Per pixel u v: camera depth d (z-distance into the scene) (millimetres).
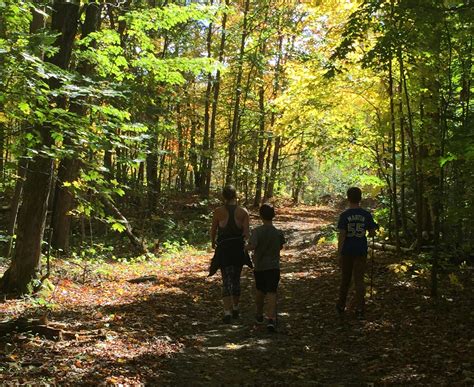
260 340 6457
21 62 6031
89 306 7602
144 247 14141
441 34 7727
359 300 7340
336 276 10227
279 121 13000
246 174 25953
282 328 7059
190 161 19594
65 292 8469
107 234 17141
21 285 7922
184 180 29109
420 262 9500
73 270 10344
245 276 11484
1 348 5145
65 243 12367
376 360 5609
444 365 5242
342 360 5727
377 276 9688
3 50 5754
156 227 18938
